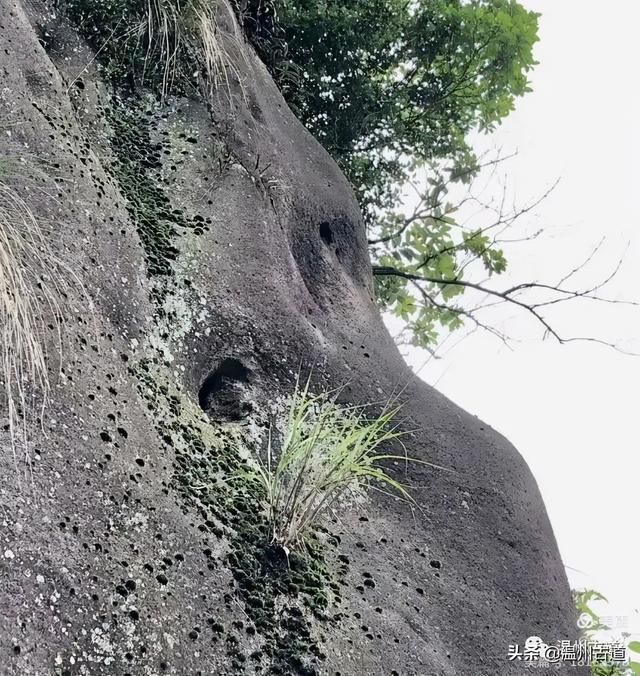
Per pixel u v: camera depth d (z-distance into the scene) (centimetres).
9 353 256
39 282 282
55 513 242
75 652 223
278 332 378
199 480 300
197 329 351
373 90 752
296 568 297
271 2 601
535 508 396
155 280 349
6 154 315
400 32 766
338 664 278
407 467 375
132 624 239
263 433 345
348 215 483
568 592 382
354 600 305
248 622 270
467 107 868
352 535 334
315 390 376
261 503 309
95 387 283
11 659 209
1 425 243
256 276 387
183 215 387
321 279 442
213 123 434
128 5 435
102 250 326
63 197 323
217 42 457
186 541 273
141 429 291
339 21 719
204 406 349
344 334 416
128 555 253
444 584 341
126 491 267
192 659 248
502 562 363
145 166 398
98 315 308
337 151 751
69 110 366
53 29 413
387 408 390
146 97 424
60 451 255
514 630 343
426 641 314
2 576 219
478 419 423
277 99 519
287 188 450
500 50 827
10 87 336
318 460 325
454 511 370
